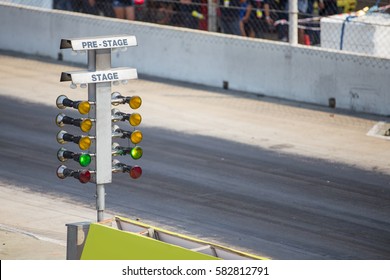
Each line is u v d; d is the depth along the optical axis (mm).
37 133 40531
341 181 34656
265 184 34281
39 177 35219
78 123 24469
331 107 44031
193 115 42969
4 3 55094
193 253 20625
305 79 44656
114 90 46750
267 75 45812
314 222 30609
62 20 52406
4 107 44188
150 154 37656
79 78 24016
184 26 51469
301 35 48719
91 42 24141
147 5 52406
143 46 49656
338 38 46344
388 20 46250
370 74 42594
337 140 39500
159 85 47938
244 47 46219
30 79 49000
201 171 35750
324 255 27891
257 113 43344
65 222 30625
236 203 32344
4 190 33781
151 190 33719
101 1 53406
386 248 28531
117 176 35219
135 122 25078
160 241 21469
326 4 50562
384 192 33562
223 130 40844
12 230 29734
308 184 34281
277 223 30500
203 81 47938
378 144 38969
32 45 54062
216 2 48812
